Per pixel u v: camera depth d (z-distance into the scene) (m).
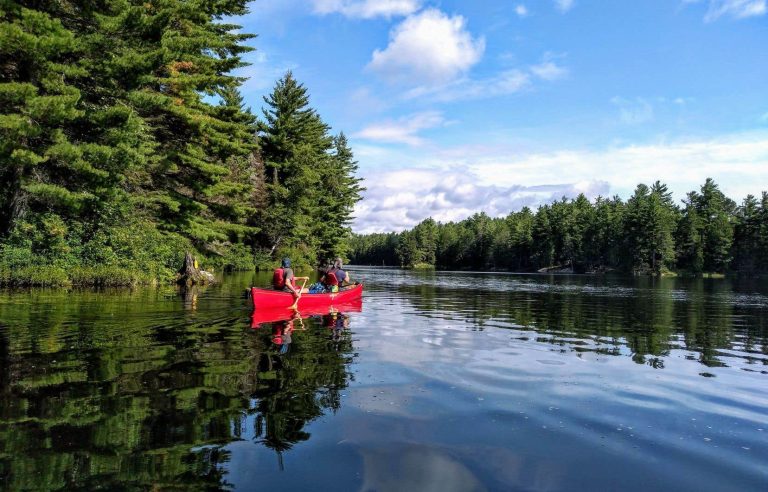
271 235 42.62
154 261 19.61
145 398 4.47
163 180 24.16
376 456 3.40
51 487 2.81
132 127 16.41
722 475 3.22
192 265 20.61
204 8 23.83
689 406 4.73
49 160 16.42
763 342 8.90
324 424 3.98
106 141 16.27
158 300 12.73
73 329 7.89
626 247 82.62
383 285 27.52
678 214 90.00
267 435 3.71
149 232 20.67
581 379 5.69
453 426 4.02
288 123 43.38
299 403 4.48
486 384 5.36
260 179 40.66
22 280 15.34
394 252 150.62
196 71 23.81
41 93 14.83
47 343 6.73
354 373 5.65
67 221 17.94
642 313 14.07
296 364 5.98
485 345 7.82
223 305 11.88
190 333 7.86
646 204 80.44
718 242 79.81
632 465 3.36
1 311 9.79
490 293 21.88
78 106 15.69
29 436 3.53
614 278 58.03
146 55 15.68
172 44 19.36
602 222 88.25
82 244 17.97
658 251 78.00
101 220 18.75
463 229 133.38
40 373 5.20
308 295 12.41
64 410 4.09
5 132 13.10
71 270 16.33
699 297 22.72
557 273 87.25
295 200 42.94
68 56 15.80
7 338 7.02
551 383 5.47
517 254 107.06
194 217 25.67
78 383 4.87
